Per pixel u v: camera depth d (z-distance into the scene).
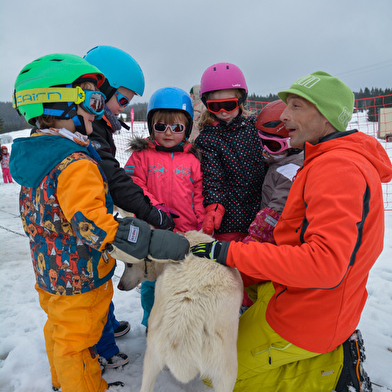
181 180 2.33
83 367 1.57
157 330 1.49
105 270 1.63
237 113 2.54
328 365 1.71
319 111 1.52
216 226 2.29
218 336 1.45
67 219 1.41
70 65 1.42
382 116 18.06
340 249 1.22
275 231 1.75
